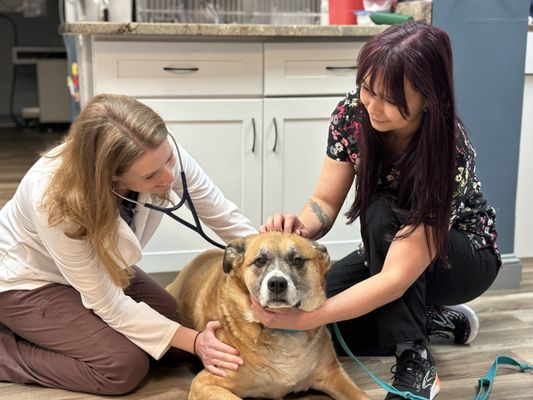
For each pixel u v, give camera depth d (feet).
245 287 5.66
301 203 9.55
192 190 6.57
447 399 6.02
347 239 9.72
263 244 5.45
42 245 6.10
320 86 9.23
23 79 25.66
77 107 11.21
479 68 8.86
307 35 8.84
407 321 6.01
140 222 6.11
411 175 5.35
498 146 9.13
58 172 5.40
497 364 6.75
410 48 4.67
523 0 8.81
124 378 6.03
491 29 8.79
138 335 6.06
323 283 5.61
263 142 9.20
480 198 6.43
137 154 5.14
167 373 6.68
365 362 6.91
